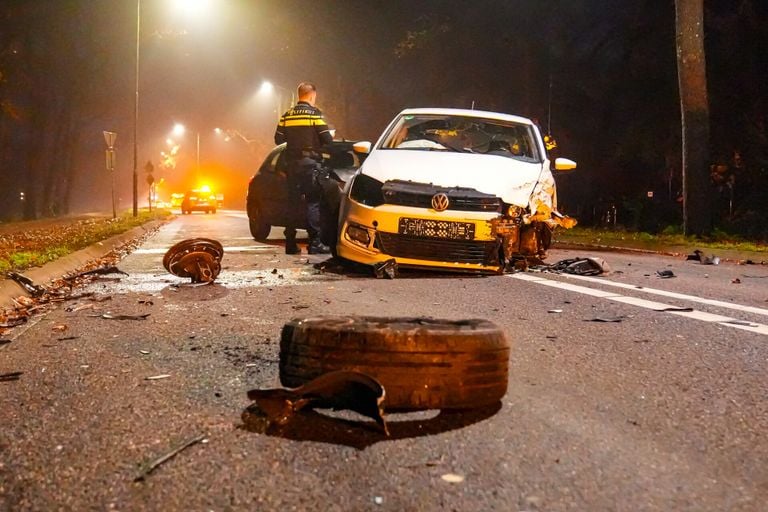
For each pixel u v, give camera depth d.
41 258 10.42
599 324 6.05
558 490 2.88
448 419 3.66
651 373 4.55
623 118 32.25
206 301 7.29
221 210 58.38
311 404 3.60
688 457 3.23
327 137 11.91
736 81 26.70
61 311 6.89
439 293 7.71
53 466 3.13
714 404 3.96
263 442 3.36
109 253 14.33
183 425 3.59
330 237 10.13
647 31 30.30
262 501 2.79
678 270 10.71
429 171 9.03
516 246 9.15
